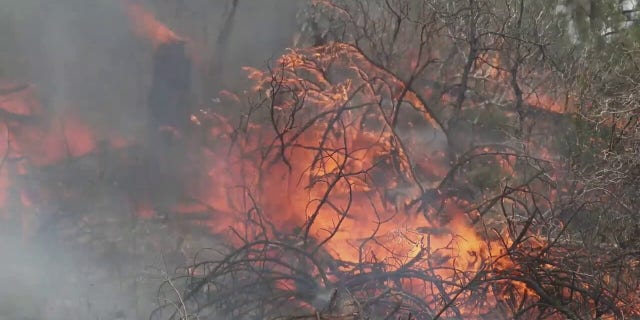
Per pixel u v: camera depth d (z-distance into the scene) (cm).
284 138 2491
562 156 2578
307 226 1973
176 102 2934
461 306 1884
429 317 1758
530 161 2514
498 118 2797
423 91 2956
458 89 2950
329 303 1756
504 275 1844
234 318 1814
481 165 2592
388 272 1869
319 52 2864
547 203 2377
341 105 2530
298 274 1884
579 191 2281
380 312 1786
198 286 1841
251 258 1977
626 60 2914
